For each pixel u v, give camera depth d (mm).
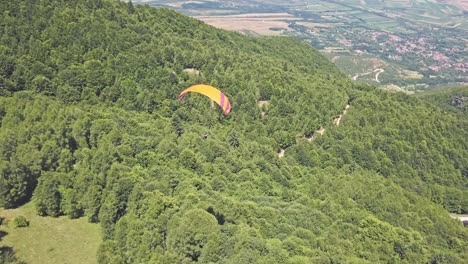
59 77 87500
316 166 91438
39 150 65062
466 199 102062
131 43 101625
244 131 93875
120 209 56375
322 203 68812
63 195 61125
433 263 63969
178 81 98500
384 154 103312
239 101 98875
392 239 62250
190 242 46844
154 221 50406
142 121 81625
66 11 100000
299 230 56594
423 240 67625
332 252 53875
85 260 53531
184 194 54938
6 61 83500
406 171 102312
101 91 89188
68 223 59938
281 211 62500
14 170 61875
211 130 88500
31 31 92375
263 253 47375
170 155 67062
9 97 79000
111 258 49125
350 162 97250
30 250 54281
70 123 70875
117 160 62938
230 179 69188
